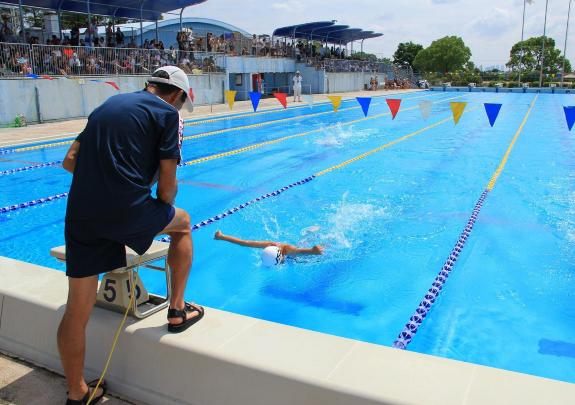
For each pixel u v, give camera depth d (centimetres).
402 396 174
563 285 380
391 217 552
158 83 208
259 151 984
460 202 607
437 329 319
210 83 1994
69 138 1090
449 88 3612
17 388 227
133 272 233
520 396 173
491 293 368
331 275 404
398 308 348
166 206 205
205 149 1010
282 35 2927
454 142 1080
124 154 187
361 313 341
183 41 1947
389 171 785
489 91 3475
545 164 831
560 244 466
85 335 221
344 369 192
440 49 5441
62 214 595
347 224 529
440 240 478
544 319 330
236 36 2356
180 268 218
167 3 1795
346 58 3388
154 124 192
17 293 261
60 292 263
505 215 555
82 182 189
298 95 2178
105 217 188
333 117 1625
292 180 734
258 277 402
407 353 204
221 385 204
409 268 415
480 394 174
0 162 869
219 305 356
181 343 213
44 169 823
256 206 602
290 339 216
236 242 476
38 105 1300
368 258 437
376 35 3191
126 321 232
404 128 1334
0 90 1209
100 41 1789
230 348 207
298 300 362
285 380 189
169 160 196
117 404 220
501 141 1089
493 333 313
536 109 1917
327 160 884
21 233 530
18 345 258
